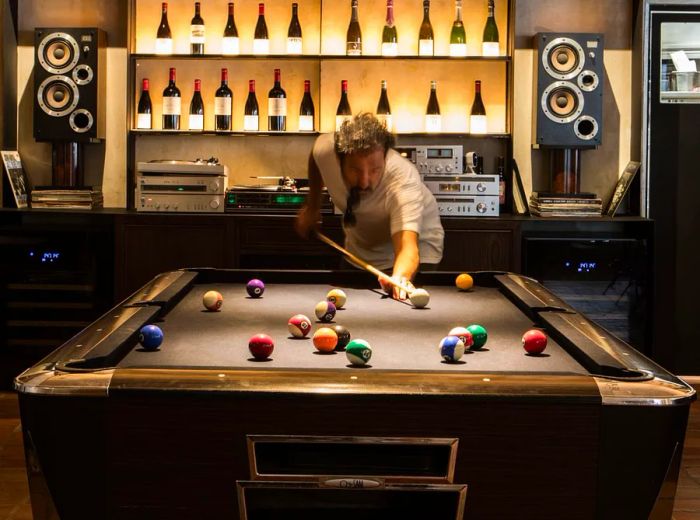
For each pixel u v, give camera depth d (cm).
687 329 563
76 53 533
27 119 561
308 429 190
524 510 193
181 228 514
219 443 191
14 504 344
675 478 194
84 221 520
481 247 514
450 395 188
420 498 200
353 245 401
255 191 521
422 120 559
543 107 539
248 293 325
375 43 555
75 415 190
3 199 544
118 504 193
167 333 257
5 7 544
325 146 379
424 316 289
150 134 553
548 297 301
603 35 539
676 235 560
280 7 556
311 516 204
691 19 553
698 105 555
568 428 190
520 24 558
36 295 515
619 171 567
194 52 542
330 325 272
